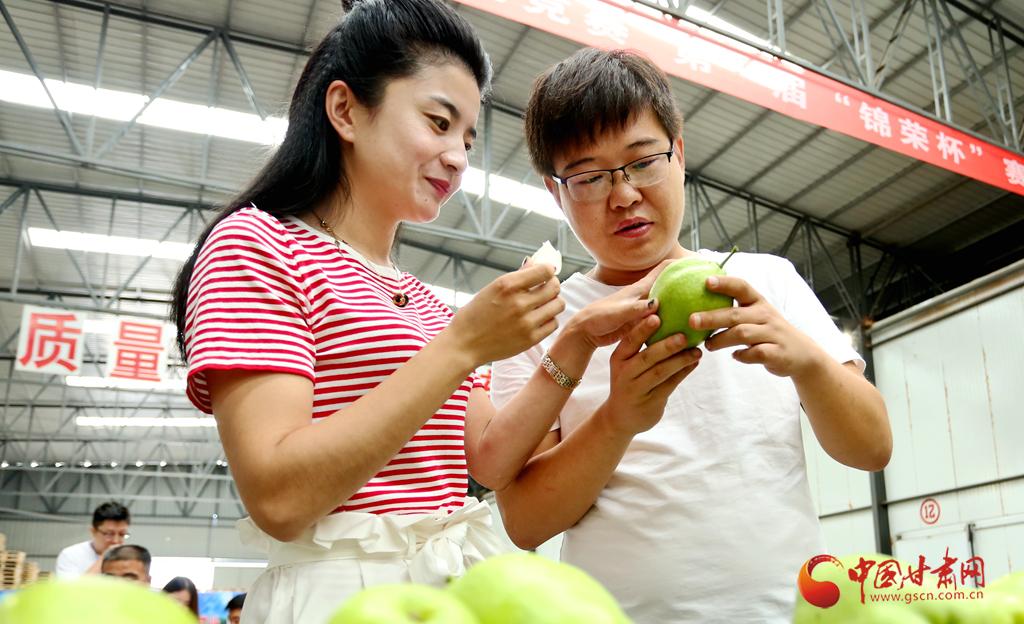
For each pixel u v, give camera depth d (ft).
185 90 29.48
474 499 3.21
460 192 28.66
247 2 26.43
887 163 29.50
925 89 26.84
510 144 31.40
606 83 3.74
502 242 27.76
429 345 2.71
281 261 2.94
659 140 3.81
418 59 3.33
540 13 13.00
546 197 33.53
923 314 24.31
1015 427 21.45
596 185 3.84
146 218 37.83
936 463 23.54
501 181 32.65
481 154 31.73
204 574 67.67
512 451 3.46
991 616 1.80
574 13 13.30
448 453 3.33
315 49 3.60
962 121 28.22
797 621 1.91
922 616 1.81
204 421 59.77
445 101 3.34
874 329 25.96
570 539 3.97
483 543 3.11
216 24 27.37
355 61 3.33
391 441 2.56
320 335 3.01
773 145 29.30
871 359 25.98
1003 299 22.04
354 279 3.23
